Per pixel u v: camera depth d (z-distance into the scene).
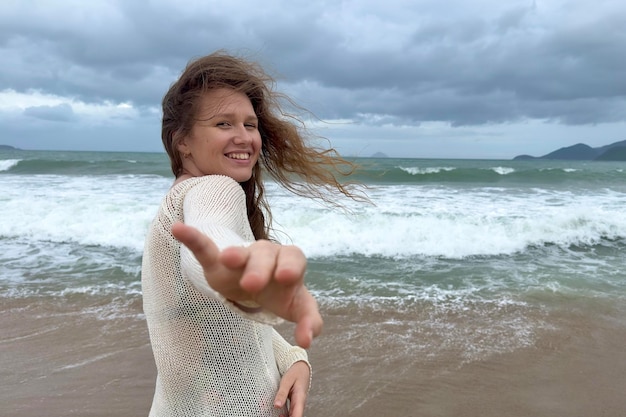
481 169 24.06
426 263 8.36
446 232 9.87
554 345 5.17
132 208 11.16
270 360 1.45
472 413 3.94
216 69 1.39
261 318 0.79
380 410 3.95
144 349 4.93
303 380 1.56
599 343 5.24
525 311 6.13
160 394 1.38
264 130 1.73
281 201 12.02
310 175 1.92
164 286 1.26
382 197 14.95
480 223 10.52
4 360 4.67
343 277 7.41
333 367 4.61
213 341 1.28
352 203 12.57
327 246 9.07
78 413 3.84
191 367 1.29
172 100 1.45
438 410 3.97
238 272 0.66
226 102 1.39
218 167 1.39
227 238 0.91
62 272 7.50
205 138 1.38
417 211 11.59
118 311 5.96
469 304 6.35
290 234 9.43
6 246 8.93
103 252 8.66
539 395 4.21
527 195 16.58
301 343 0.62
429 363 4.72
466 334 5.40
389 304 6.30
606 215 10.95
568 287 7.08
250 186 1.83
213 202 1.13
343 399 4.09
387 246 9.14
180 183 1.30
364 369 4.59
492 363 4.75
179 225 0.65
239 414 1.31
